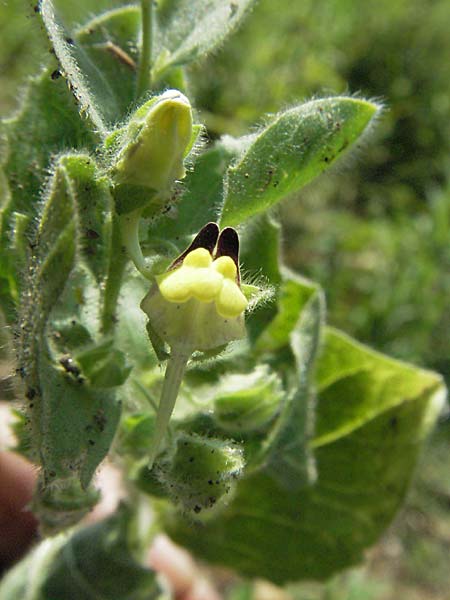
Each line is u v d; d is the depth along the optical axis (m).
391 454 0.07
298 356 0.05
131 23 0.05
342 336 0.07
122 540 0.06
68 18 0.13
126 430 0.05
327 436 0.07
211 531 0.07
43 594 0.06
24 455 0.05
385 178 0.15
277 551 0.07
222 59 0.15
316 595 0.11
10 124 0.05
